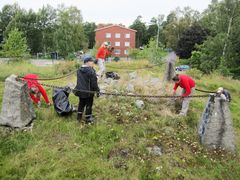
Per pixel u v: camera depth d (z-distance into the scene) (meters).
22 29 64.38
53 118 7.37
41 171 5.41
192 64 32.69
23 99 6.87
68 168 5.47
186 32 50.22
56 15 66.94
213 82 16.58
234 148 6.87
